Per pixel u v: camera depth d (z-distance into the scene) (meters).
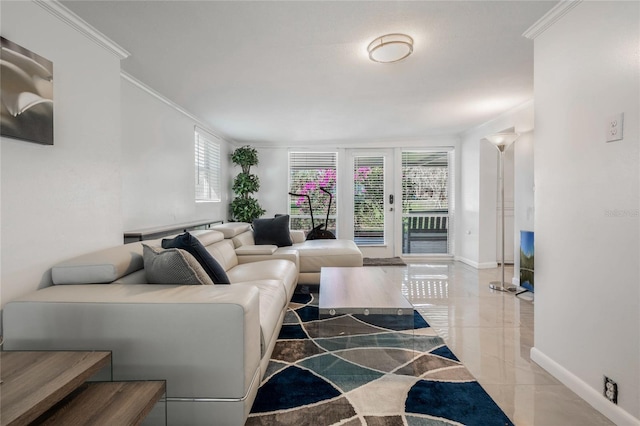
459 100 3.66
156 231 2.88
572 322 1.79
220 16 1.96
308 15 1.97
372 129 5.12
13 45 1.51
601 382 1.60
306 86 3.18
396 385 1.82
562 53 1.88
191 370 1.39
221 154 5.44
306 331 2.60
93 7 1.85
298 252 3.81
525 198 3.85
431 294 3.67
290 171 6.16
